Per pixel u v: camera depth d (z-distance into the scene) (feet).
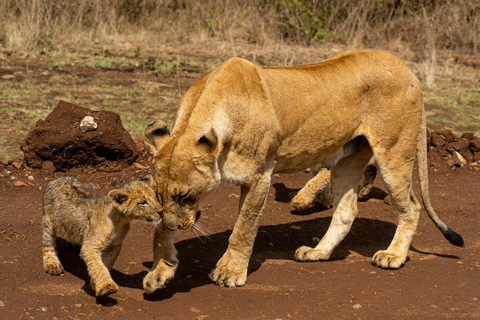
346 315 25.00
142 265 28.17
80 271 27.09
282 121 27.07
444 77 71.61
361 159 31.14
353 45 83.56
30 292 24.84
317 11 85.25
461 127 53.62
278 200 38.50
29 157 37.47
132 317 23.57
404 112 29.58
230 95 25.22
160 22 84.79
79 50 69.82
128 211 24.25
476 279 29.48
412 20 90.33
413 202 30.96
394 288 27.84
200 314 24.21
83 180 37.19
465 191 41.57
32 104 49.62
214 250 30.71
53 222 26.25
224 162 25.49
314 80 28.07
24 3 71.10
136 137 42.01
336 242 30.78
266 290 26.73
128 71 62.90
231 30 83.25
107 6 81.97
